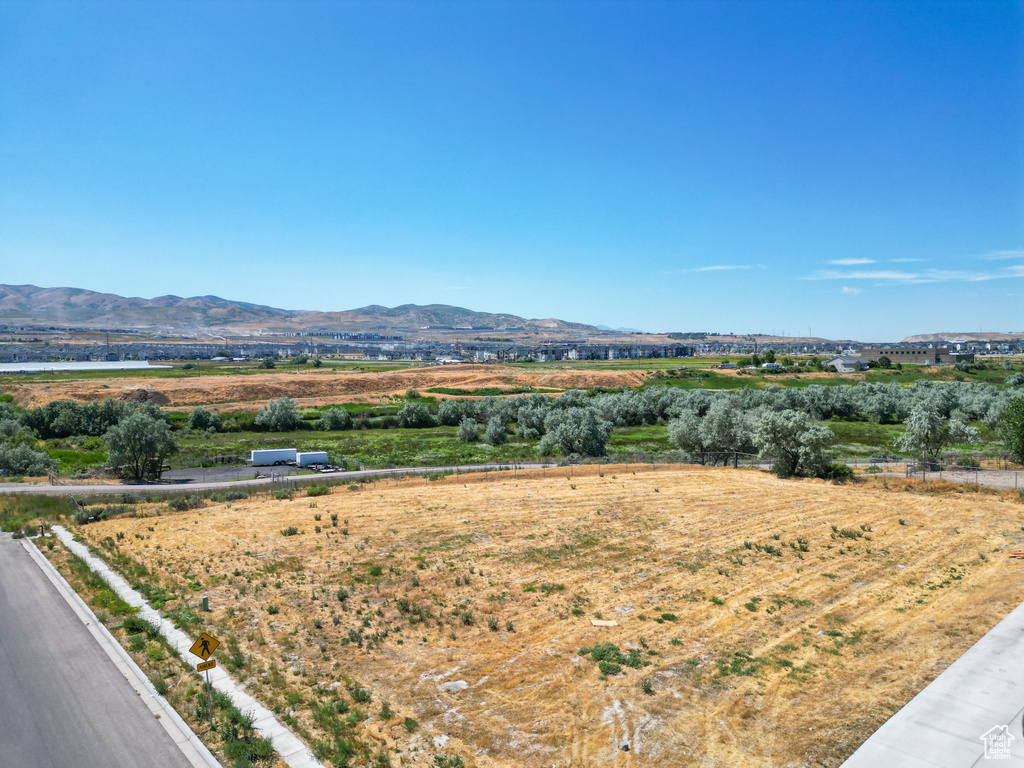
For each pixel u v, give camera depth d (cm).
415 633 2322
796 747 1581
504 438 9038
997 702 1730
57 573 2961
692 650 2138
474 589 2748
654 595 2638
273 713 1786
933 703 1738
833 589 2650
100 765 1565
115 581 2861
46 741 1661
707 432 6372
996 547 3152
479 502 4431
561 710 1791
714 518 3856
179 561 3155
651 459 6669
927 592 2577
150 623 2342
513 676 1992
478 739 1656
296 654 2156
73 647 2206
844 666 1984
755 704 1792
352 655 2152
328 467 6975
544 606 2548
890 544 3253
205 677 1981
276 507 4431
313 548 3366
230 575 2934
